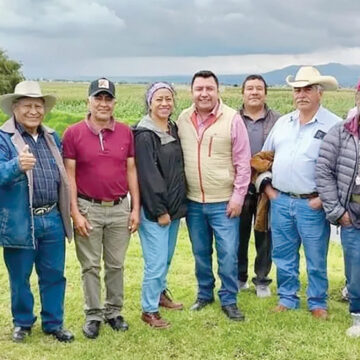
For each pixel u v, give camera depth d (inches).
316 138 197.8
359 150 184.4
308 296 211.2
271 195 210.4
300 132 201.5
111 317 199.0
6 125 175.9
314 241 203.5
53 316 190.2
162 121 195.2
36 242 180.5
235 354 180.9
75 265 286.5
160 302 219.6
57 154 180.2
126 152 188.2
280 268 214.2
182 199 198.7
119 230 190.5
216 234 204.2
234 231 203.9
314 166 198.4
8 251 181.5
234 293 209.3
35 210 177.2
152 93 191.6
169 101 191.6
